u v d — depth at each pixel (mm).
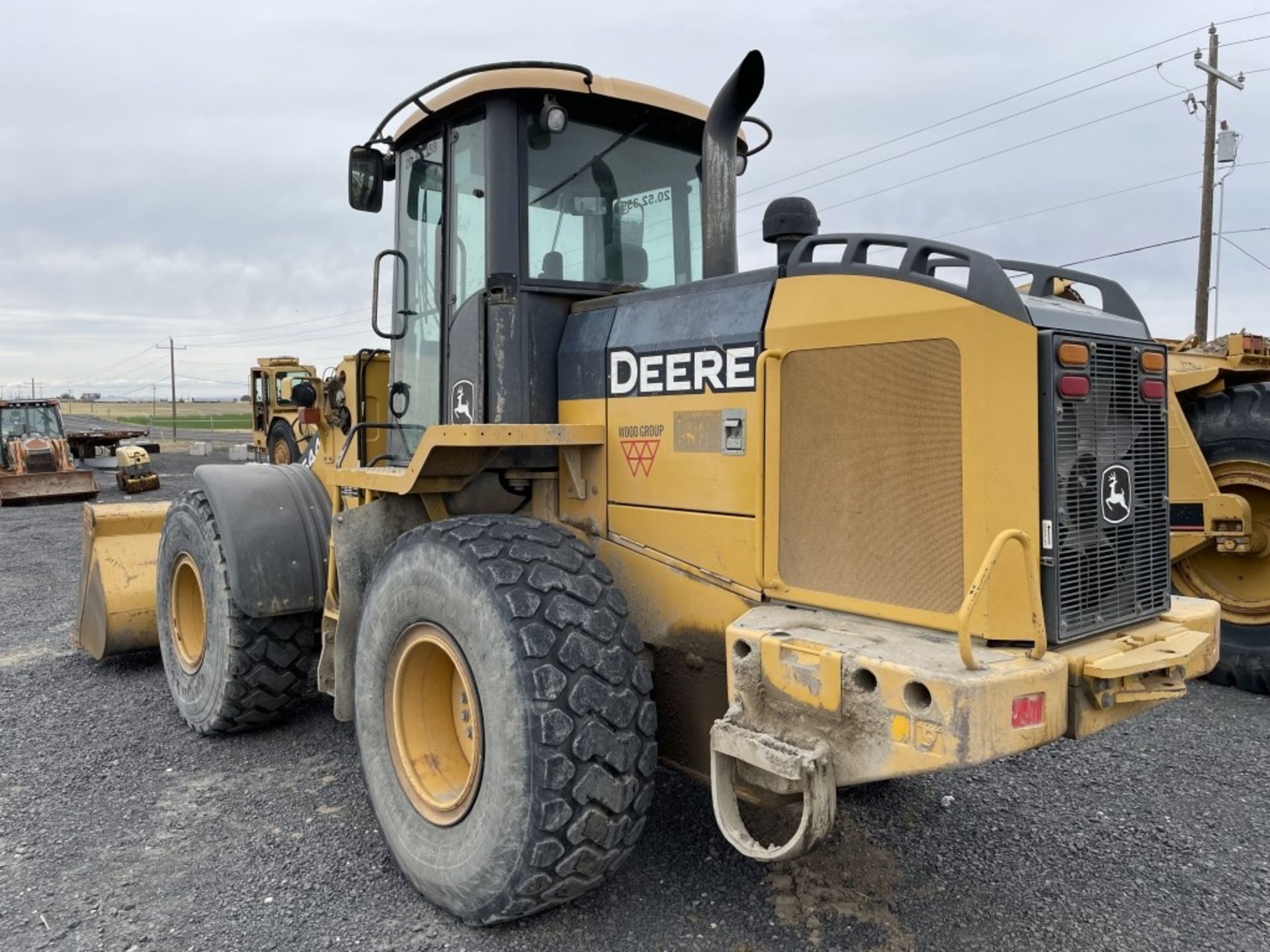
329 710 4863
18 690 5266
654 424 3025
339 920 2887
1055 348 2355
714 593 2867
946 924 2857
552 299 3355
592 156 3451
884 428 2512
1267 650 5223
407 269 3885
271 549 4133
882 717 2215
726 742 2482
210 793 3844
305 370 20141
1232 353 5559
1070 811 3666
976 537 2344
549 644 2623
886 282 2514
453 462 3168
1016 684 2137
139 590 5500
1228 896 3039
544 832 2549
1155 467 2764
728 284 2885
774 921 2848
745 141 4086
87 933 2824
